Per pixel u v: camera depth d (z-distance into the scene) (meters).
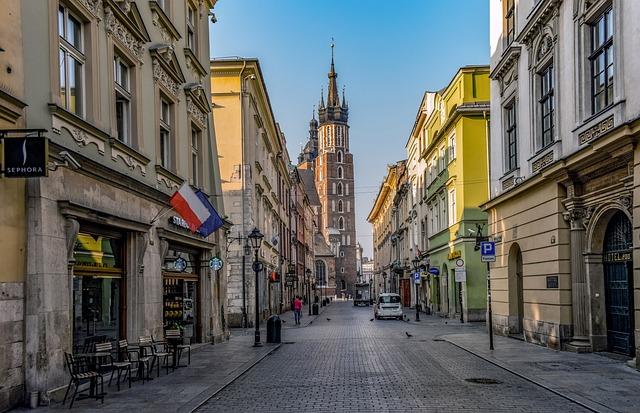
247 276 32.41
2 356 9.30
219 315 23.05
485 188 33.81
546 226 18.28
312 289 97.12
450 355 17.72
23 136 9.70
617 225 15.45
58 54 11.05
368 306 81.62
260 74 34.38
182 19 20.09
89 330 12.58
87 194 11.95
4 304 9.41
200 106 21.23
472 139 34.03
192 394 11.36
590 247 16.23
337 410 9.81
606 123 14.48
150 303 15.30
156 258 15.88
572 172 16.47
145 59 15.82
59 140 10.96
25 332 9.95
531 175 19.44
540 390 11.42
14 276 9.72
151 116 16.16
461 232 34.25
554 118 17.92
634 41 13.09
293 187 66.25
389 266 78.50
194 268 20.97
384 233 89.50
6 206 9.55
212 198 22.81
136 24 14.79
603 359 15.10
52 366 10.30
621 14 13.70
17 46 9.79
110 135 13.02
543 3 18.14
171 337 16.03
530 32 19.58
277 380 13.42
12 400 9.53
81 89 12.41
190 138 20.30
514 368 14.13
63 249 10.89
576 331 16.78
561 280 17.23
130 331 14.35
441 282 41.75
